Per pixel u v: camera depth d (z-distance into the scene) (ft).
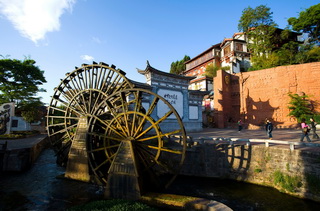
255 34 121.60
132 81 65.92
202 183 39.73
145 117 31.12
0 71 83.82
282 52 109.60
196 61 173.47
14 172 44.68
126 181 27.76
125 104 34.88
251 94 104.83
